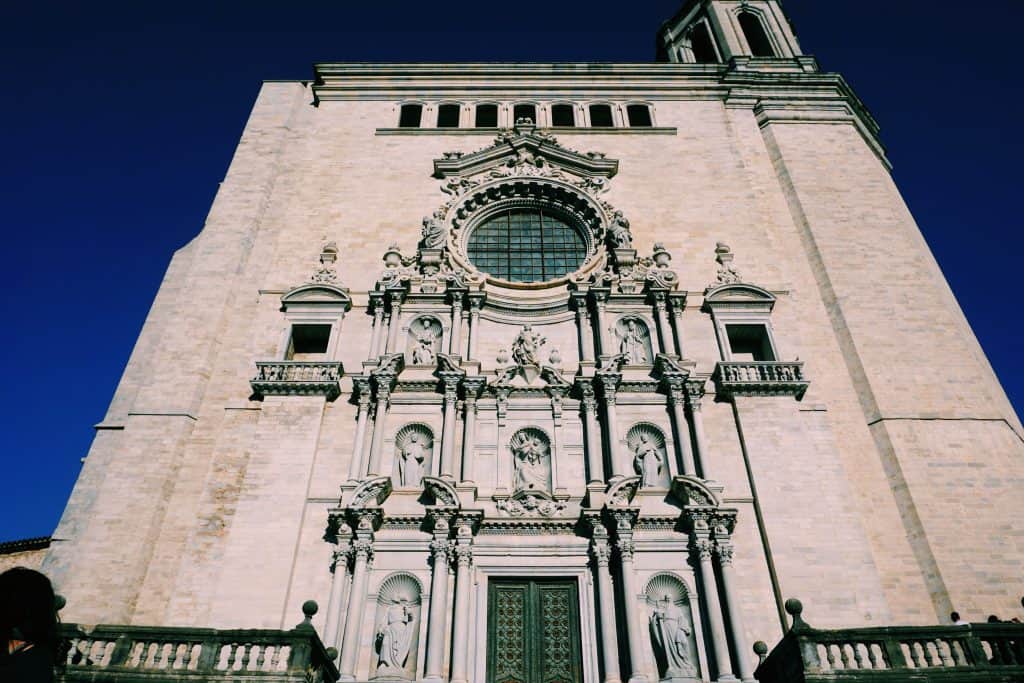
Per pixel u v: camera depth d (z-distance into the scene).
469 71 35.88
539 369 25.19
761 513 21.72
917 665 15.80
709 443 23.52
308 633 16.00
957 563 21.36
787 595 20.23
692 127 34.09
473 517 21.09
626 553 20.55
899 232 29.58
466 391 24.06
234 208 29.80
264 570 20.62
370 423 23.89
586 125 34.31
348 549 20.94
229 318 26.78
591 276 27.88
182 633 16.20
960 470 23.12
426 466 23.23
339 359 25.61
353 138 33.28
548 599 20.86
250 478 22.39
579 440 23.62
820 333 27.00
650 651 19.70
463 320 26.44
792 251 29.75
